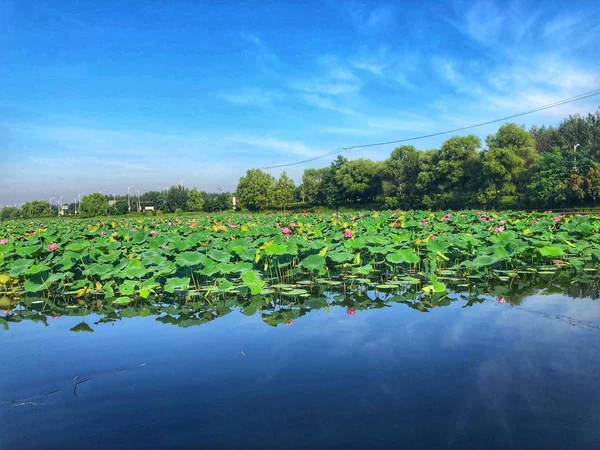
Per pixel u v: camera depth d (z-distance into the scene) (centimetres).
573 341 586
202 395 461
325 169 8350
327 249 1066
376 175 6000
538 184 3669
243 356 570
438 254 1051
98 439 379
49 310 854
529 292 878
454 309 764
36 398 462
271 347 601
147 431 388
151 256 1091
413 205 5106
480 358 536
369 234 1449
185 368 536
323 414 413
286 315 763
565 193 3509
